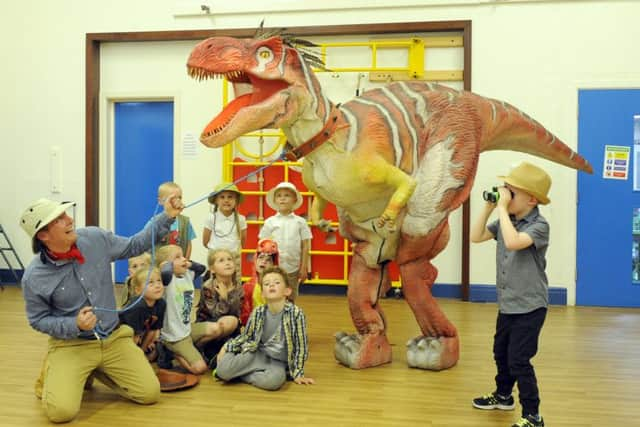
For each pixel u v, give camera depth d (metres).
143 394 2.39
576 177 4.84
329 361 3.08
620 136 4.81
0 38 5.66
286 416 2.28
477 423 2.22
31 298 2.24
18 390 2.59
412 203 2.77
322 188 2.74
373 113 2.76
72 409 2.21
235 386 2.66
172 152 5.57
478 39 4.96
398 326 3.94
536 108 4.91
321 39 5.23
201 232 5.42
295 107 2.50
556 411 2.35
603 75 4.82
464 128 2.82
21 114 5.65
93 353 2.34
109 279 2.41
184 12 5.37
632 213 4.80
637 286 4.78
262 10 5.27
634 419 2.27
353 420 2.24
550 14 4.87
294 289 3.64
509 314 2.19
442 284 5.04
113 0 5.48
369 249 2.96
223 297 3.03
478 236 2.34
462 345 3.41
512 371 2.15
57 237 2.17
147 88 5.50
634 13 4.77
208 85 5.40
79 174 5.58
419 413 2.32
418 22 5.00
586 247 4.85
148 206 5.62
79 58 5.55
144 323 2.70
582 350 3.33
